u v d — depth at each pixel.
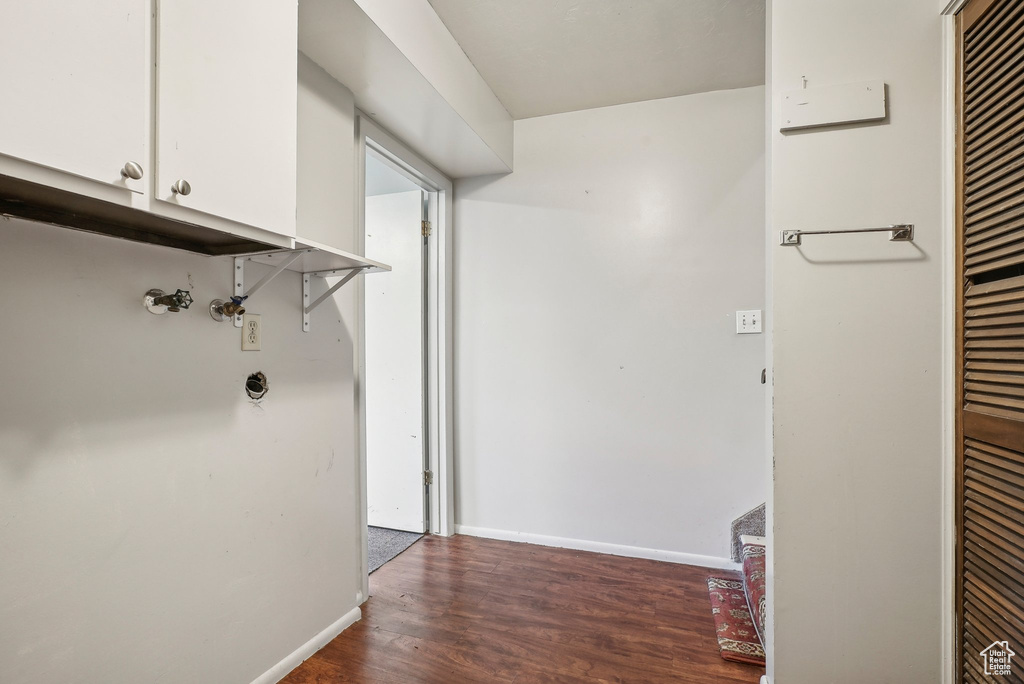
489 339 2.70
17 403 0.93
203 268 1.30
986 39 1.11
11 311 0.92
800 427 1.35
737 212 2.29
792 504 1.35
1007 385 1.06
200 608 1.27
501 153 2.46
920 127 1.27
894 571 1.29
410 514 2.77
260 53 1.10
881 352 1.29
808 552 1.34
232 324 1.38
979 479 1.14
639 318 2.44
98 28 0.78
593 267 2.51
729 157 2.31
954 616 1.22
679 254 2.38
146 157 0.86
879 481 1.30
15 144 0.68
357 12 1.37
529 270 2.62
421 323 2.74
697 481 2.35
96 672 1.04
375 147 2.13
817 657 1.34
